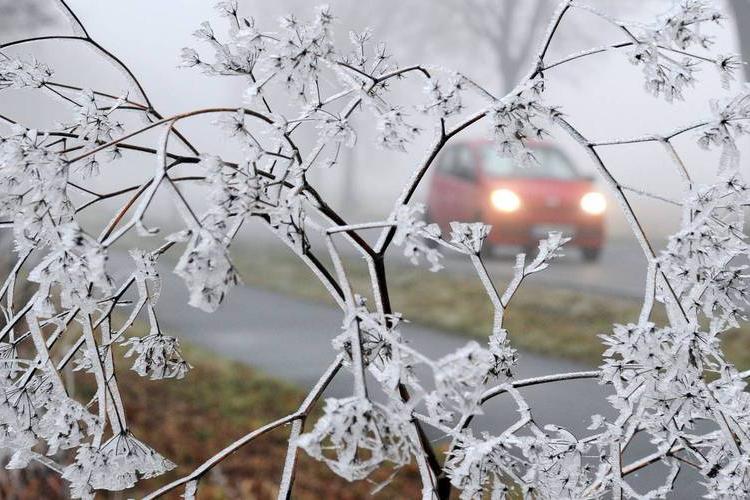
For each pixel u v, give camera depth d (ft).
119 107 12.24
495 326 12.49
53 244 10.30
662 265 10.93
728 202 11.05
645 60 11.07
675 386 11.21
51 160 10.11
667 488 12.43
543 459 11.51
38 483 31.24
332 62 11.10
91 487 11.04
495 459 11.17
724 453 12.19
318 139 11.53
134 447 11.27
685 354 10.79
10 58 12.19
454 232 12.46
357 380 9.37
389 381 10.16
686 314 11.63
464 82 11.16
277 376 67.10
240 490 43.60
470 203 100.99
